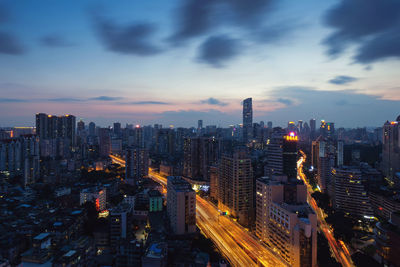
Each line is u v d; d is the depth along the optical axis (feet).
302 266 468.34
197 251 511.40
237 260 518.37
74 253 431.02
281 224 527.81
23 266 422.82
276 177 634.02
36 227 593.01
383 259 505.66
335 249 616.80
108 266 471.21
